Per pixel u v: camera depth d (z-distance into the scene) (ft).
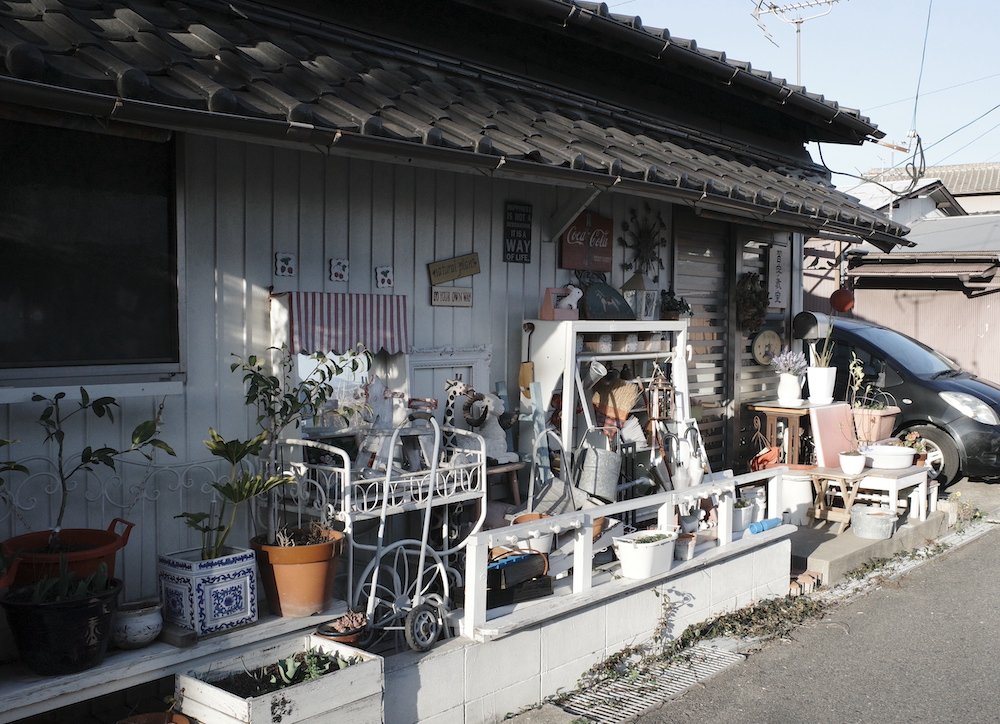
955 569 23.76
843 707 14.99
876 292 51.57
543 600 15.03
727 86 24.57
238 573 12.19
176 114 10.79
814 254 48.08
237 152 14.57
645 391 22.84
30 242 12.11
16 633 10.43
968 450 33.94
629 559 16.44
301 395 14.75
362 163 16.61
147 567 13.46
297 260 15.53
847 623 19.30
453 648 13.39
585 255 22.00
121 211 13.02
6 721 10.00
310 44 15.78
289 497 14.37
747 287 28.09
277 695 10.53
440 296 18.24
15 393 11.50
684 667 16.53
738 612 19.08
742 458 28.94
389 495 15.19
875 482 25.16
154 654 11.18
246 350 14.76
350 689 11.28
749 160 27.37
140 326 13.30
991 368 48.06
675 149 22.68
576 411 21.06
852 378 36.42
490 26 19.83
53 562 10.91
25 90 9.59
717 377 27.94
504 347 19.95
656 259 24.45
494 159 14.58
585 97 21.97
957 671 16.71
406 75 17.35
